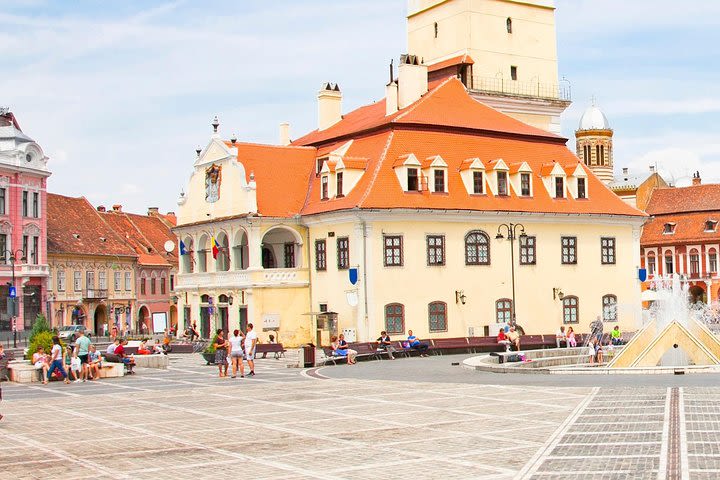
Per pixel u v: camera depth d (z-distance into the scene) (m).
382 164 67.25
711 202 132.62
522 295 70.81
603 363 48.94
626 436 21.53
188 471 19.27
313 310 70.50
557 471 17.97
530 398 30.02
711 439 20.75
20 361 48.91
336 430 24.33
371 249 65.06
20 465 20.52
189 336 76.00
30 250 100.88
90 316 111.31
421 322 66.44
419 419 25.91
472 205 68.62
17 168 98.69
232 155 72.50
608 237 75.62
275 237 73.94
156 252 127.56
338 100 85.00
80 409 31.34
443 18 88.50
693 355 42.94
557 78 90.38
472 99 77.75
